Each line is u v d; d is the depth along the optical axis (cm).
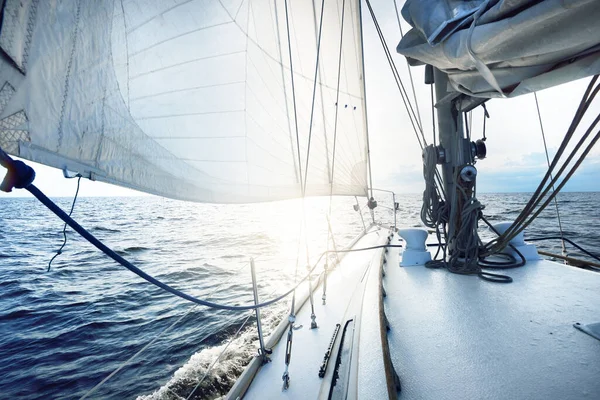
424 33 172
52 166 95
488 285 226
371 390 122
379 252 371
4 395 529
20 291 1136
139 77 136
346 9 463
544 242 1352
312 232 2281
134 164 133
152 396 470
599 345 142
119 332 743
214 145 184
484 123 290
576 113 155
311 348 202
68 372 584
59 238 2730
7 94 80
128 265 90
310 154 331
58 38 94
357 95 492
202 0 168
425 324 173
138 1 132
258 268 1200
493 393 117
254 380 174
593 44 109
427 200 296
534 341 149
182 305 885
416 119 303
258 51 213
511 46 119
